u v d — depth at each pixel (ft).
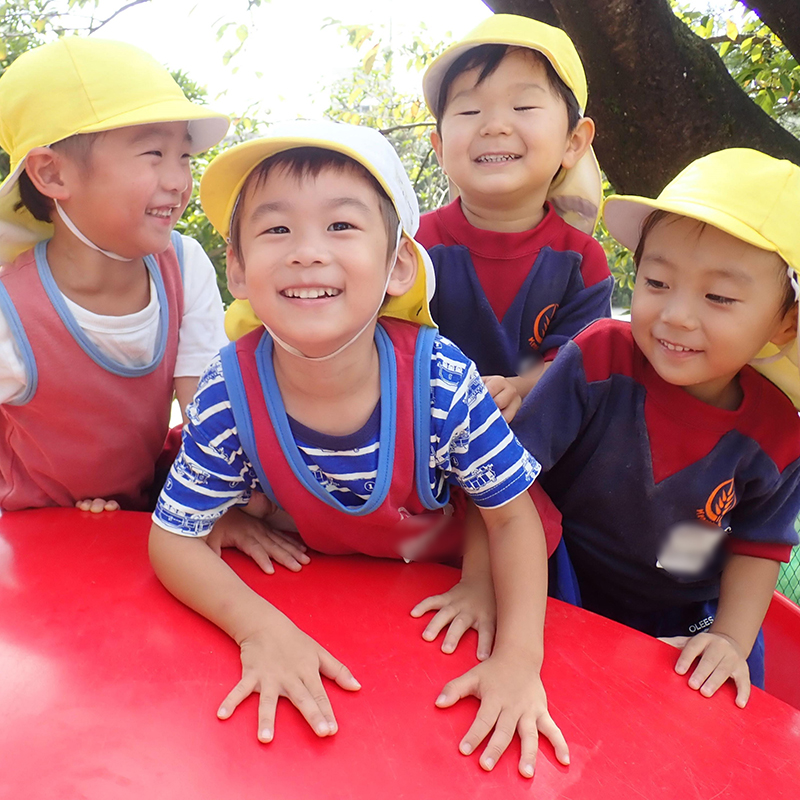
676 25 8.14
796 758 3.30
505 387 5.27
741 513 4.99
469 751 3.06
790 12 7.99
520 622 3.80
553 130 6.24
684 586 5.38
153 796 2.70
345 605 3.98
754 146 8.19
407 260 4.04
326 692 3.29
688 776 3.10
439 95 6.68
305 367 3.82
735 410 4.66
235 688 3.24
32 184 5.00
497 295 6.52
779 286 4.02
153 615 3.76
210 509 4.12
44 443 5.29
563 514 5.32
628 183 8.73
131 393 5.48
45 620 3.65
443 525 4.66
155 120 4.68
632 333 4.58
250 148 3.53
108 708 3.10
